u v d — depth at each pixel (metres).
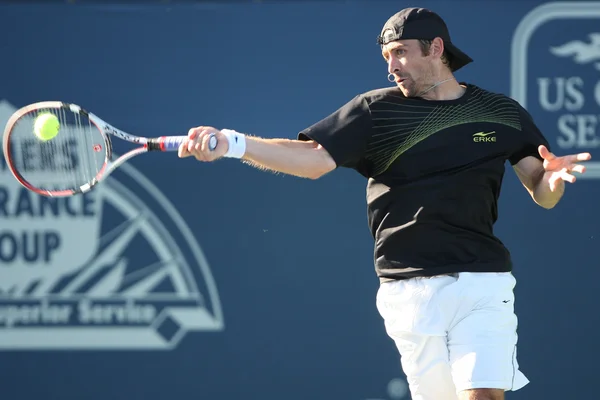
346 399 18.61
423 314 12.85
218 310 18.80
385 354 18.66
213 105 18.91
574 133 18.62
